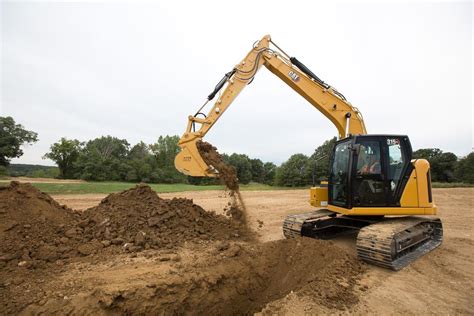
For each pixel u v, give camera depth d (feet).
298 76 25.63
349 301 12.60
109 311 11.38
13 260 14.30
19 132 163.02
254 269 16.81
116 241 18.29
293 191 92.89
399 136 20.59
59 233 17.84
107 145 231.91
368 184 20.26
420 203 19.90
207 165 23.15
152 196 23.98
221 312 14.47
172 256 16.99
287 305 11.99
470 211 42.68
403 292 13.85
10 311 10.41
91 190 68.59
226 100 24.54
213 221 25.09
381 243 16.55
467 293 13.94
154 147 210.38
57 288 12.17
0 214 16.89
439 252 20.88
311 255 16.96
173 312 12.82
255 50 25.58
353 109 25.39
